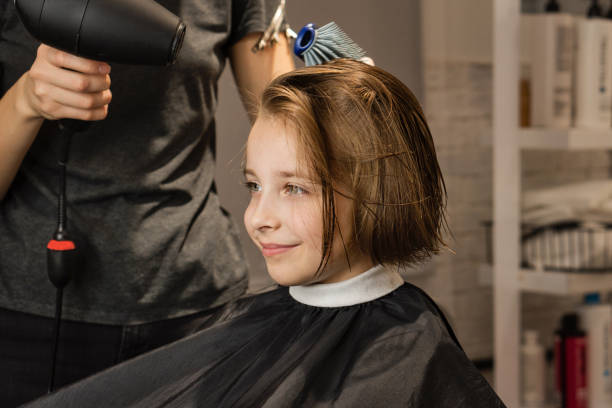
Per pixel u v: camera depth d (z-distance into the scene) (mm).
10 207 988
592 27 1979
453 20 2688
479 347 2834
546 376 2262
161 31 793
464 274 2777
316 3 2314
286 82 768
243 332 862
